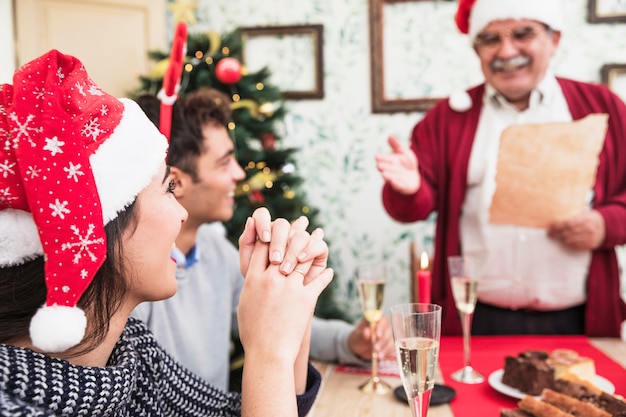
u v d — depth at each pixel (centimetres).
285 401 70
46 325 55
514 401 108
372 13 295
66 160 57
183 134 131
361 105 304
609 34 284
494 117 189
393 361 135
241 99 254
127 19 276
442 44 295
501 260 180
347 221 310
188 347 125
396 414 104
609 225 165
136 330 89
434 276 192
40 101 59
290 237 80
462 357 136
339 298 312
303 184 311
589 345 144
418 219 188
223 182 136
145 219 68
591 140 166
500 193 171
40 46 258
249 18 307
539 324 179
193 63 249
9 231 59
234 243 242
